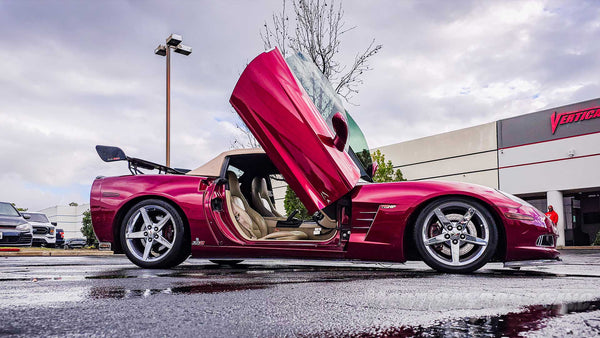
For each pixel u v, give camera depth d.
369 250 3.23
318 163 3.32
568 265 4.39
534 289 1.96
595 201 18.41
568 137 16.69
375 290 1.98
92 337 1.09
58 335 1.11
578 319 1.25
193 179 3.72
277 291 1.97
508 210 3.06
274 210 4.47
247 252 3.52
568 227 18.52
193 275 2.98
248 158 4.09
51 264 5.13
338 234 3.37
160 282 2.44
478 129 19.31
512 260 3.06
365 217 3.27
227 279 2.63
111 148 3.68
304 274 3.06
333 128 3.56
